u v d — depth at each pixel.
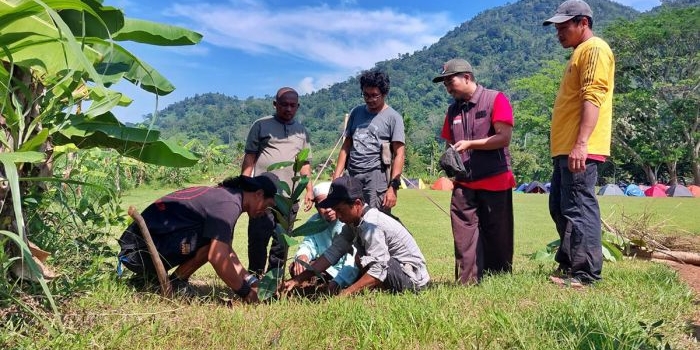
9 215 3.00
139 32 3.84
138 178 19.69
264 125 5.09
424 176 43.78
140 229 3.65
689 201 23.64
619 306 3.26
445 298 3.53
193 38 3.96
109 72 3.88
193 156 3.94
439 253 7.58
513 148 58.06
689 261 6.68
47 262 3.56
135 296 3.50
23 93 3.16
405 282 4.09
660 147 42.81
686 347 2.82
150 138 3.71
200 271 5.47
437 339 2.85
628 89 43.75
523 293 3.86
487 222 4.91
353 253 4.32
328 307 3.29
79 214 4.01
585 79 4.13
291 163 3.90
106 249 4.07
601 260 4.28
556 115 4.45
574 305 3.19
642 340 2.64
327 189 4.79
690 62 41.75
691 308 3.67
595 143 4.22
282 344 2.70
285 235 3.57
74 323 2.78
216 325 2.97
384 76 4.95
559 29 4.39
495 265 5.02
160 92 4.22
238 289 3.82
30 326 2.65
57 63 3.18
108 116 3.78
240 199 3.94
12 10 2.61
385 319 3.02
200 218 3.82
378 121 5.01
